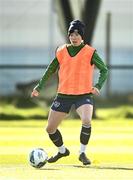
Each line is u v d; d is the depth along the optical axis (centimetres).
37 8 10175
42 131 4491
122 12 10388
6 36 10275
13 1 10250
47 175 2241
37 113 6209
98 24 10181
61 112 2478
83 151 2500
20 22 10250
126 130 4634
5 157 2906
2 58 10288
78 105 2467
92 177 2202
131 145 3556
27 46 10238
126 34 10400
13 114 6025
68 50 2469
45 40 10169
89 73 2462
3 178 2162
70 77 2455
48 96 7056
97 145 3538
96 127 4928
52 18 9988
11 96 7338
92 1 5969
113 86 9669
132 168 2458
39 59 10206
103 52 10175
